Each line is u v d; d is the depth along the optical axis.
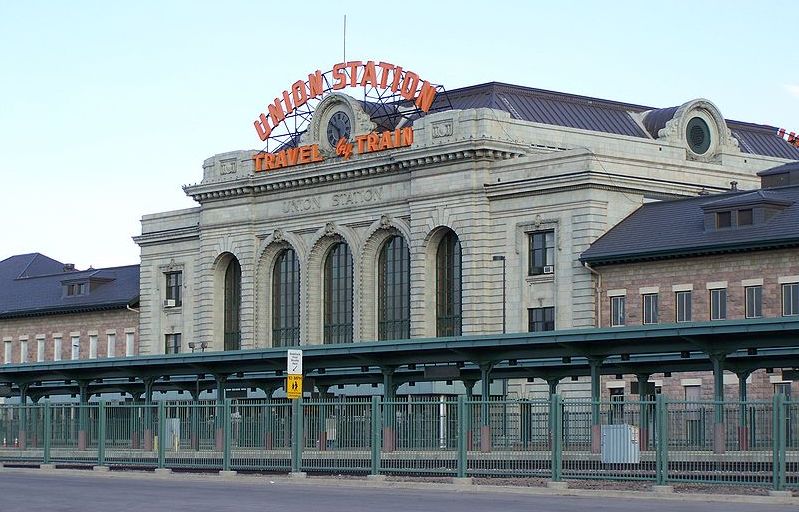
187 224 118.62
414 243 99.19
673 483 48.44
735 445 47.62
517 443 52.28
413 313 98.94
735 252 82.25
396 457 55.00
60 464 67.56
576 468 51.16
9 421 70.88
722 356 60.03
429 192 98.38
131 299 123.88
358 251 103.62
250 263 110.94
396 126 105.81
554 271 92.25
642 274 87.44
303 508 41.28
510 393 93.62
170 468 62.03
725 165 103.94
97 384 94.38
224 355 76.88
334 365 74.25
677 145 103.00
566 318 91.38
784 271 80.19
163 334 120.38
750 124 118.25
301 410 57.25
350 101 103.88
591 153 91.00
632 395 87.31
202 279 115.00
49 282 137.00
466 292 96.06
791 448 45.84
